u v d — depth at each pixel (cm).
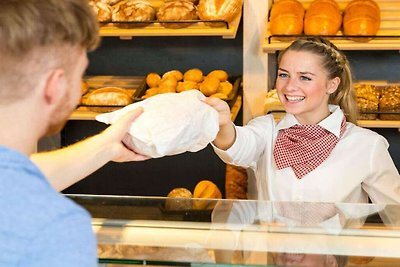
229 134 239
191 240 140
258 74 332
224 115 195
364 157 252
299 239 140
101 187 370
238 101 329
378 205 160
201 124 167
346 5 336
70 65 102
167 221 147
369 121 314
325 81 254
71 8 100
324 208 156
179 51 358
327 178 250
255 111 335
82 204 158
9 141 99
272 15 320
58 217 95
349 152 252
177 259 132
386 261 133
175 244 137
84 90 338
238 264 131
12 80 97
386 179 251
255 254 134
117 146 157
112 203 158
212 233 142
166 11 312
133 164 367
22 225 93
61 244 93
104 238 140
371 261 133
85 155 154
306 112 256
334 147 253
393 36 309
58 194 99
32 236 92
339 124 254
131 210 152
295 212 155
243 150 246
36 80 98
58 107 103
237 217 149
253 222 148
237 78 338
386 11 329
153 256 133
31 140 102
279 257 133
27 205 94
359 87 320
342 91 267
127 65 362
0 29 95
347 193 249
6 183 95
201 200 160
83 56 105
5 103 98
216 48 355
